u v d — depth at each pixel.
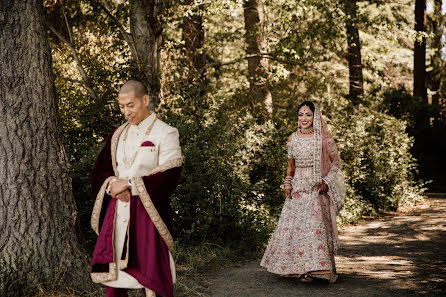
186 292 4.54
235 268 5.63
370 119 10.89
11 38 4.12
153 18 8.22
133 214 3.23
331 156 5.17
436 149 17.59
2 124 4.10
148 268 3.16
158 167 3.23
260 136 8.08
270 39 11.28
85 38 8.42
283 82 14.83
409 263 5.90
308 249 4.87
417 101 17.00
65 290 4.12
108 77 7.75
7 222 4.08
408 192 10.91
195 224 6.15
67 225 4.34
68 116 7.65
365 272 5.47
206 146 6.45
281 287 4.82
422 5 18.33
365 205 9.78
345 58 18.06
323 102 11.52
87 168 5.89
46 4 8.18
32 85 4.20
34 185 4.17
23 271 4.05
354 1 11.27
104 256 3.23
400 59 21.19
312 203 5.01
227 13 9.41
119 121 7.51
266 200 7.74
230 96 14.39
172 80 8.58
